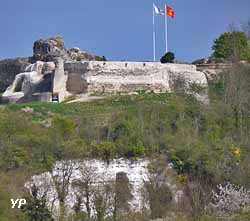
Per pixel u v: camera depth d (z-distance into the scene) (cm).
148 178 7325
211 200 6862
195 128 8400
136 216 6688
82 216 6588
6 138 7719
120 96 9631
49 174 7244
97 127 8269
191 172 7412
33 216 6247
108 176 7419
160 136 7975
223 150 7725
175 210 6781
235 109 8800
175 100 9362
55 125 8200
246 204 6662
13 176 7144
